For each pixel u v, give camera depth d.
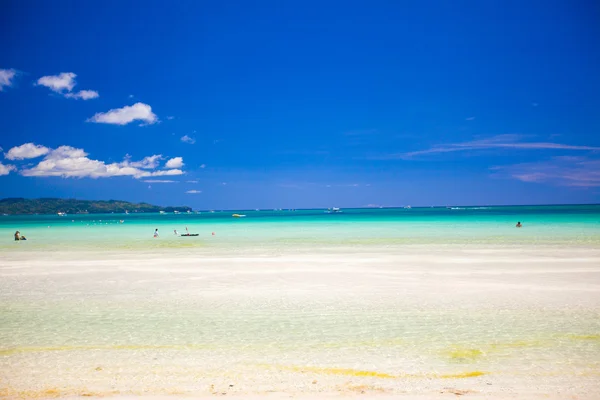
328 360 9.05
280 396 7.23
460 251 28.70
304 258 25.88
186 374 8.31
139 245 37.59
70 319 12.48
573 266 21.61
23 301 14.87
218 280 18.66
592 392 7.37
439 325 11.58
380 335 10.74
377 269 21.31
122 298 15.27
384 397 7.14
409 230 53.03
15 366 8.77
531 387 7.58
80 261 25.84
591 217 86.19
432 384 7.73
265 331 11.16
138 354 9.48
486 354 9.31
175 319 12.41
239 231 57.69
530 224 61.25
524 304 13.87
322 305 13.98
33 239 47.53
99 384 7.82
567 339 10.29
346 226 67.38
